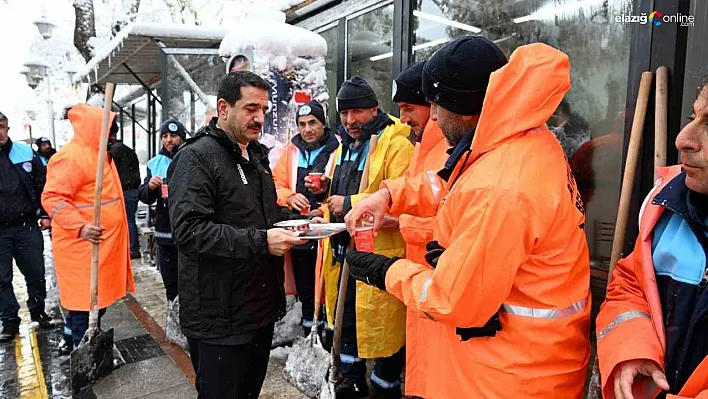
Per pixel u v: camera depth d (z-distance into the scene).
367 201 1.88
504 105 1.28
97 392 3.02
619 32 2.26
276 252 1.72
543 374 1.26
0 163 3.96
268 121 3.82
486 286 1.18
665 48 1.90
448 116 1.43
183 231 1.73
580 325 1.31
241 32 3.86
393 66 3.87
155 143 10.09
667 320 1.17
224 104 1.89
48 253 7.76
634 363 1.20
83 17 9.02
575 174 2.51
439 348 1.45
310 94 3.96
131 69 8.08
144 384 3.11
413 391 1.82
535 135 1.32
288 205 3.08
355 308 2.71
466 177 1.31
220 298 1.84
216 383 1.89
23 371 3.44
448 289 1.20
